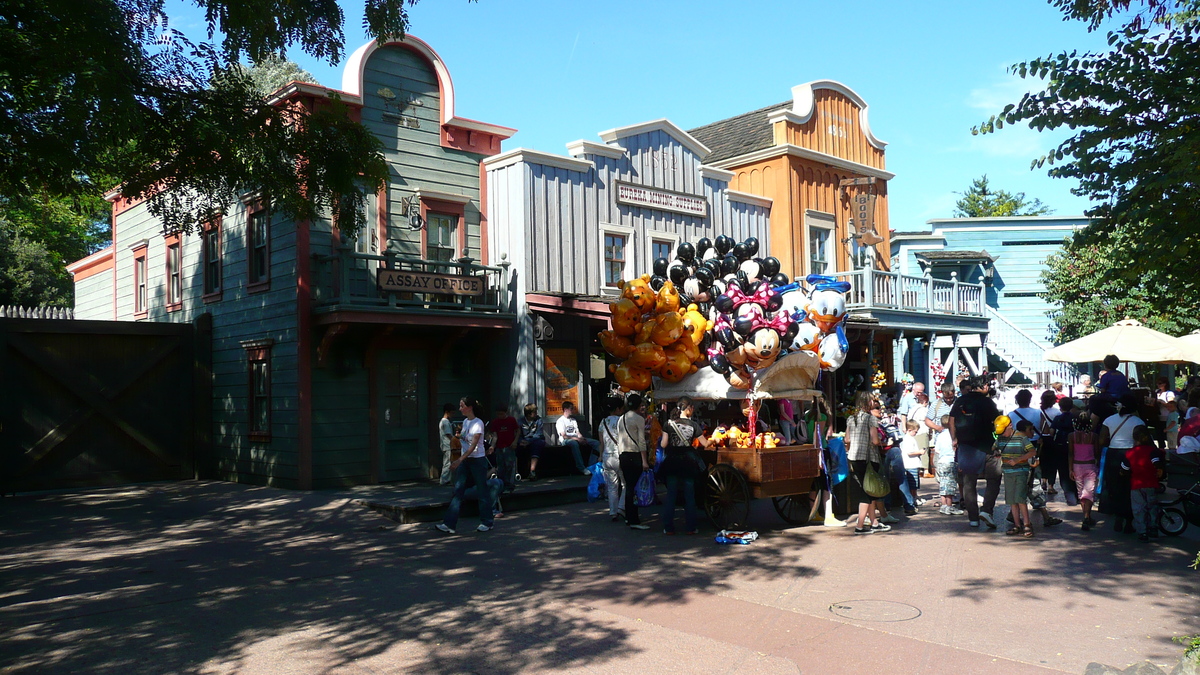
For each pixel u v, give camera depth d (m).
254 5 9.80
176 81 10.79
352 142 11.56
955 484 12.09
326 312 14.54
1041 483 10.96
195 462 17.38
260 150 10.95
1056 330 29.58
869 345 20.31
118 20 9.11
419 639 6.27
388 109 16.05
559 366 16.91
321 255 15.09
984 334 24.41
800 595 7.48
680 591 7.68
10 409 15.13
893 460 12.05
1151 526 9.70
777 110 21.70
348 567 8.78
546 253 16.98
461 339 16.91
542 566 8.79
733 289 11.16
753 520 11.77
